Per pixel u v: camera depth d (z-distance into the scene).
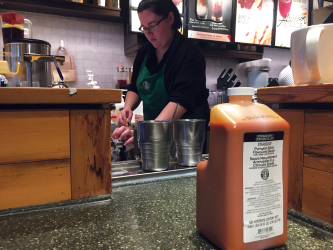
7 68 1.01
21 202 0.61
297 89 0.57
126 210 0.61
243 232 0.41
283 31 3.46
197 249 0.44
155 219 0.56
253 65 3.55
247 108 0.45
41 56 1.02
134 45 2.79
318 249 0.44
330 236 0.50
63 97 0.62
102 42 3.01
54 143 0.63
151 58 1.55
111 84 3.09
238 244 0.41
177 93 1.28
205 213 0.46
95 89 0.64
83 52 2.93
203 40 3.07
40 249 0.43
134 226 0.52
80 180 0.67
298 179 0.60
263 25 3.35
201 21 3.03
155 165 0.89
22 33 1.87
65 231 0.50
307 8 3.55
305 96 0.56
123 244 0.45
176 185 0.79
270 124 0.43
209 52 3.19
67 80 2.78
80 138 0.66
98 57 3.01
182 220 0.55
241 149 0.41
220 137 0.42
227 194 0.41
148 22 1.37
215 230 0.44
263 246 0.43
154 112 1.65
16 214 0.59
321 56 0.54
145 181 0.82
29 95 0.58
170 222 0.54
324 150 0.54
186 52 1.41
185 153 0.97
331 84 0.51
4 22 1.86
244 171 0.41
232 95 0.46
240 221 0.41
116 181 0.80
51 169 0.63
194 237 0.48
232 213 0.41
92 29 2.95
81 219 0.56
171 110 1.24
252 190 0.42
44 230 0.51
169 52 1.47
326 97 0.52
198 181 0.49
